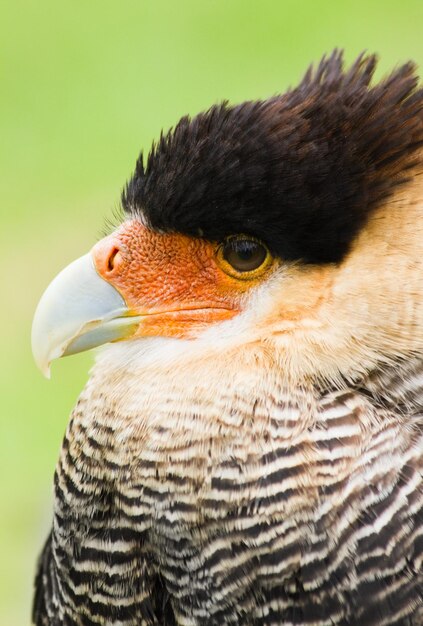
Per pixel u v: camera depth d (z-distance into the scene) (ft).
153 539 24.54
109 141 70.79
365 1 77.87
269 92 73.41
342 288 24.20
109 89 74.43
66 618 26.76
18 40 78.43
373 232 24.14
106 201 67.05
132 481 24.54
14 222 66.49
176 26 78.54
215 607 24.20
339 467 23.47
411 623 23.18
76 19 79.82
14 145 71.00
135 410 24.71
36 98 74.54
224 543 23.85
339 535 23.30
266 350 24.43
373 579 23.20
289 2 78.13
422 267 23.88
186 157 25.35
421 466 23.35
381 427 23.65
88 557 25.55
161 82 74.43
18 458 53.78
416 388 24.00
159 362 25.22
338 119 24.73
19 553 48.65
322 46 75.56
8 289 63.77
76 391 56.49
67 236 65.77
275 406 23.93
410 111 24.91
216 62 75.41
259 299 25.04
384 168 24.41
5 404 56.29
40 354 26.32
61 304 26.32
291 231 24.36
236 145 24.71
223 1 79.05
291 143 24.48
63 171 69.21
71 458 25.84
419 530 23.11
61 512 26.17
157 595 24.99
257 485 23.66
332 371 24.11
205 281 25.63
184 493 24.03
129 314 26.12
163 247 25.85
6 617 47.39
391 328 23.95
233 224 24.89
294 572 23.50
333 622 23.47
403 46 74.59
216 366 24.49
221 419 23.97
